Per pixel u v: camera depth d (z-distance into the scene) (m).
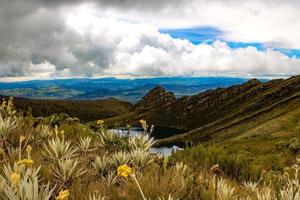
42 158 5.18
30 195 2.84
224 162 8.70
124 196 4.40
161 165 5.80
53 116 9.49
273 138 92.88
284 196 4.66
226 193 4.71
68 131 8.30
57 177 4.25
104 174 5.16
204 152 8.98
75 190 4.00
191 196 4.52
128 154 5.64
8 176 3.44
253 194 5.62
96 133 8.16
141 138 6.58
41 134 7.01
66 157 5.09
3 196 2.87
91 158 6.08
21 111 8.47
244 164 8.88
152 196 4.25
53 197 3.87
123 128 7.13
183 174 5.32
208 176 5.48
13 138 5.99
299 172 6.97
